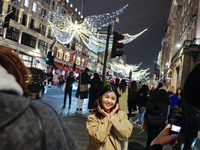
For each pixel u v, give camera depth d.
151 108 4.23
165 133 1.48
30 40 32.03
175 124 1.51
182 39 30.84
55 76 33.25
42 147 0.68
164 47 69.06
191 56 20.52
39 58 34.00
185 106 3.35
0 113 0.63
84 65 57.66
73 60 49.28
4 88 0.71
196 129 3.34
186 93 0.88
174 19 43.41
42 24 35.31
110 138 2.38
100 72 77.44
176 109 3.83
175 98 6.24
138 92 8.21
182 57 22.11
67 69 44.03
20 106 0.67
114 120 2.32
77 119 7.31
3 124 0.62
